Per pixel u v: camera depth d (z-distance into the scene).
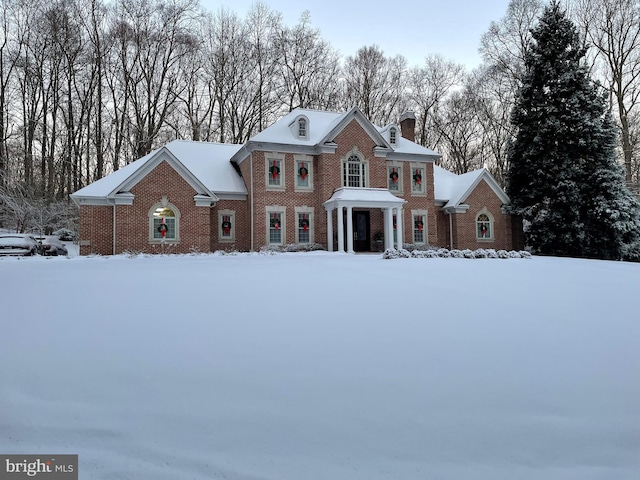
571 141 29.22
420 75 52.19
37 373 5.48
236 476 3.72
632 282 12.70
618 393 5.22
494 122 48.91
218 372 5.58
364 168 28.72
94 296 9.43
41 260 17.97
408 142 32.59
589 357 6.27
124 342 6.55
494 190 33.06
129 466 3.84
